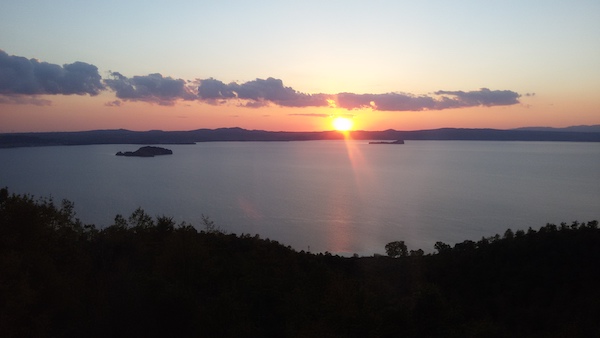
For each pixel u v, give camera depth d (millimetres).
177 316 10727
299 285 16109
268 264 19109
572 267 22109
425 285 18328
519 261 24172
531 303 19797
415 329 13773
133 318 10648
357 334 13070
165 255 15820
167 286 11375
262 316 13195
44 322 11180
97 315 11148
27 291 11203
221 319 11172
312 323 12383
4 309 10773
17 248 13977
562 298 19391
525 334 16547
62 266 14883
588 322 15625
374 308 14539
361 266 26547
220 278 16016
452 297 21734
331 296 14375
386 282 22906
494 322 17719
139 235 20609
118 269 15430
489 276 23391
